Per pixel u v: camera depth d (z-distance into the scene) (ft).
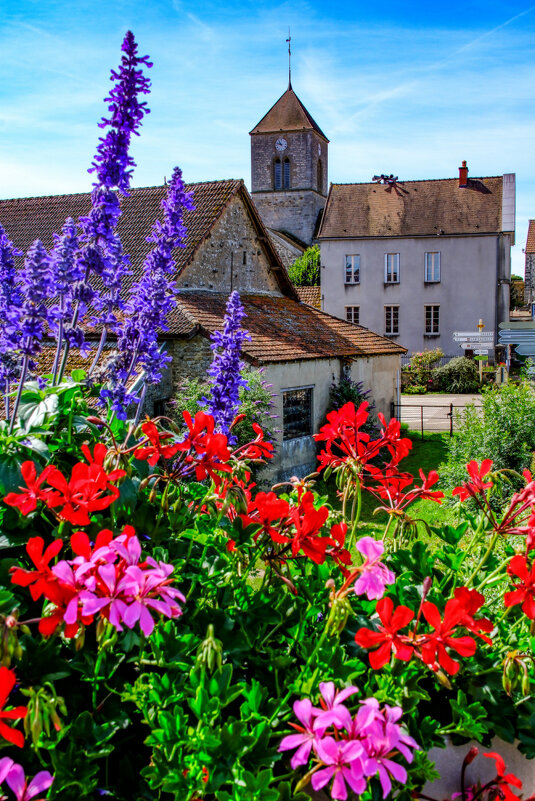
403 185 139.23
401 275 132.77
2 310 12.21
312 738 5.98
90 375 12.82
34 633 7.64
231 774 6.03
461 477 43.06
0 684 5.41
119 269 14.14
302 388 58.95
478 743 8.23
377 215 135.44
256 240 70.54
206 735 6.05
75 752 6.28
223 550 8.80
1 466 7.66
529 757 7.87
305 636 8.36
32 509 7.03
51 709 5.62
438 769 8.09
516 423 43.60
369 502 43.39
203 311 56.08
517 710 8.05
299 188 204.44
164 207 16.10
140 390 14.49
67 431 9.08
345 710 5.98
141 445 7.99
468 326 130.72
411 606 8.16
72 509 6.93
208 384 50.80
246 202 67.67
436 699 8.29
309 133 201.98
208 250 62.28
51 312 12.38
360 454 9.66
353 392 63.98
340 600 6.97
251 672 8.05
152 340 13.97
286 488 53.42
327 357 61.82
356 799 6.95
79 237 12.76
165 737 6.29
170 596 6.42
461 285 130.41
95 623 7.63
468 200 132.87
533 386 48.67
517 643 8.42
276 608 8.15
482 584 8.49
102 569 6.15
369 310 134.62
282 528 8.12
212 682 6.40
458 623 6.88
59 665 6.85
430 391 123.85
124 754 7.30
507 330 111.86
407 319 133.18
